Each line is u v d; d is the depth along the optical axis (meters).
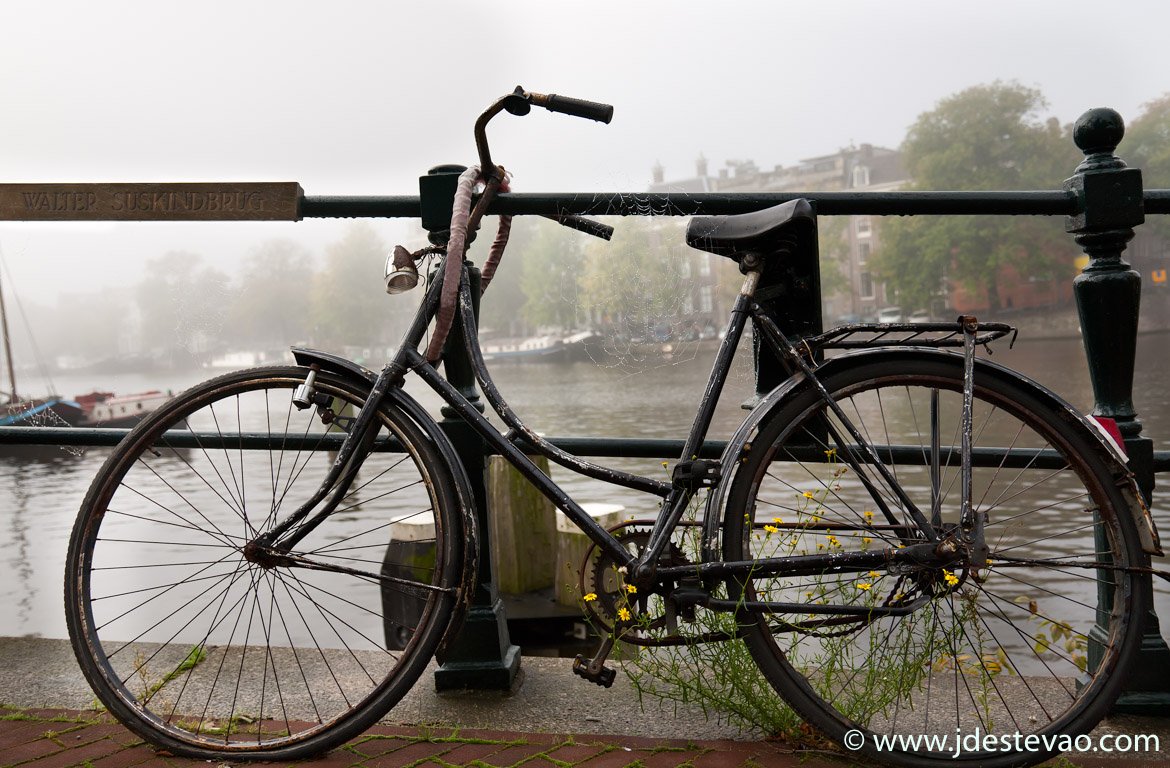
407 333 1.79
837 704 1.72
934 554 1.58
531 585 4.34
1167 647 1.80
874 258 63.91
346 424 1.75
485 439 1.76
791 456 1.83
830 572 1.62
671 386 28.84
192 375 30.23
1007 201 1.88
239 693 1.96
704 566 1.63
